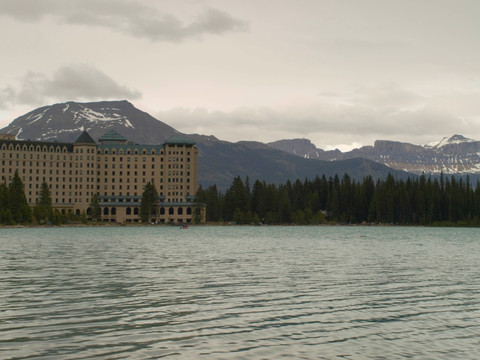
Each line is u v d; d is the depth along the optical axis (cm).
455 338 4366
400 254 12050
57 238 18412
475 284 7056
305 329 4578
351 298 5956
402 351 4028
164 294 6119
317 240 18212
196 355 3869
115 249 13150
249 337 4322
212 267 8925
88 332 4406
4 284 6831
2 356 3797
